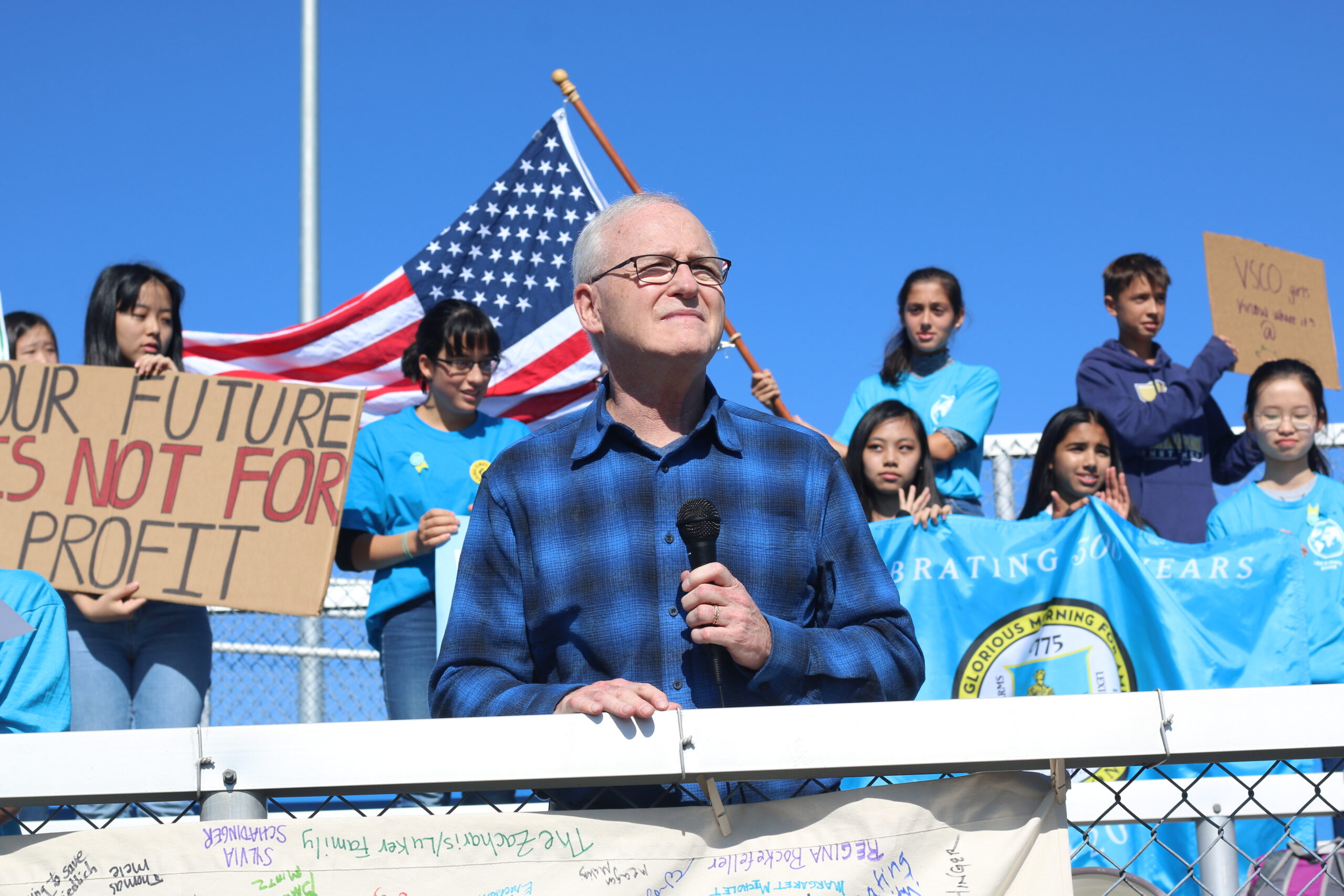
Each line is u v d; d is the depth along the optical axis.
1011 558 4.39
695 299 2.20
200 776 1.65
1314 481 4.89
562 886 1.70
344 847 1.68
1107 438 4.87
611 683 1.72
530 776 1.65
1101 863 3.67
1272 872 2.67
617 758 1.66
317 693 5.89
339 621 6.06
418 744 1.66
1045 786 1.76
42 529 4.00
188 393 4.12
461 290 6.81
